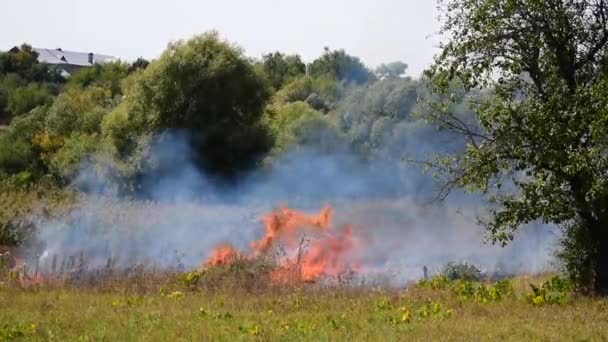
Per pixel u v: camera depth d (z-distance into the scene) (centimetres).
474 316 5269
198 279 6944
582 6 6412
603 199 6325
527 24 6431
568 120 6228
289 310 5619
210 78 19050
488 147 6669
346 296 6312
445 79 6831
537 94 6638
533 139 6347
